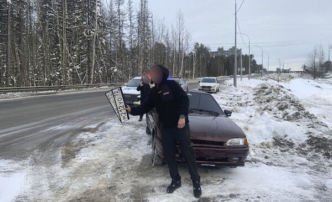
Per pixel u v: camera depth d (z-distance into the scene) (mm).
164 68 3531
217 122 4734
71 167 4445
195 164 3576
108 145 5805
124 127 7758
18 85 36219
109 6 43312
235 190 3721
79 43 34469
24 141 6078
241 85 32469
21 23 38969
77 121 8789
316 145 5828
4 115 9961
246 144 4203
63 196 3406
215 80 24422
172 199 3404
